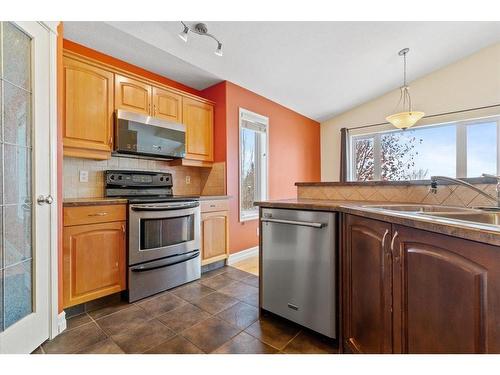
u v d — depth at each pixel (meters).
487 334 0.68
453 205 1.49
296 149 4.57
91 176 2.44
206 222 2.80
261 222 1.83
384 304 1.08
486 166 3.52
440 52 3.38
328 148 5.22
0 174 1.30
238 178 3.32
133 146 2.39
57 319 1.59
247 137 3.69
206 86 3.35
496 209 1.24
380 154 4.55
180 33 2.07
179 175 3.21
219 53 2.33
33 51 1.46
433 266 0.85
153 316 1.84
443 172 3.89
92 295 1.90
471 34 3.06
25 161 1.43
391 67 3.56
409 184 1.71
